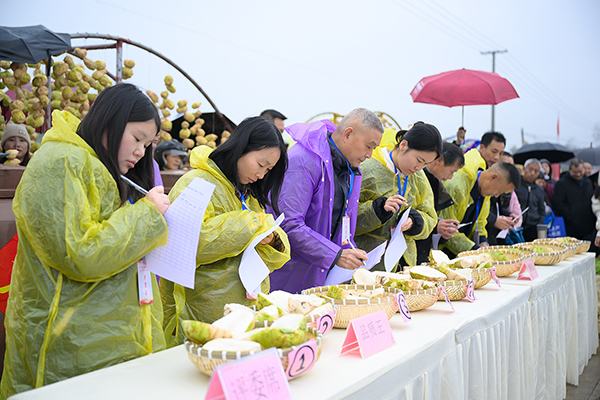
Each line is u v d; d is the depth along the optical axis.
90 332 1.13
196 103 3.39
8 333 1.14
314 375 1.03
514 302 1.92
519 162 7.36
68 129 1.11
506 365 1.82
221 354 0.91
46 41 2.46
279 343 0.95
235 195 1.61
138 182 1.32
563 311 2.61
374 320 1.23
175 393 0.94
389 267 2.04
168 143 3.54
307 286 2.07
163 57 3.17
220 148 1.56
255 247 1.59
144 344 1.22
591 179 5.66
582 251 3.39
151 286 1.24
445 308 1.68
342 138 2.12
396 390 1.15
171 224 1.20
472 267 2.04
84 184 1.10
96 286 1.15
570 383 2.86
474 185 3.18
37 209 1.05
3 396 1.15
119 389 0.96
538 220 4.54
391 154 2.53
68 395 0.93
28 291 1.12
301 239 1.90
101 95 1.17
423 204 2.71
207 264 1.53
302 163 2.00
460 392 1.44
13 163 2.17
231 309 1.13
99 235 1.07
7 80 2.45
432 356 1.31
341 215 2.15
